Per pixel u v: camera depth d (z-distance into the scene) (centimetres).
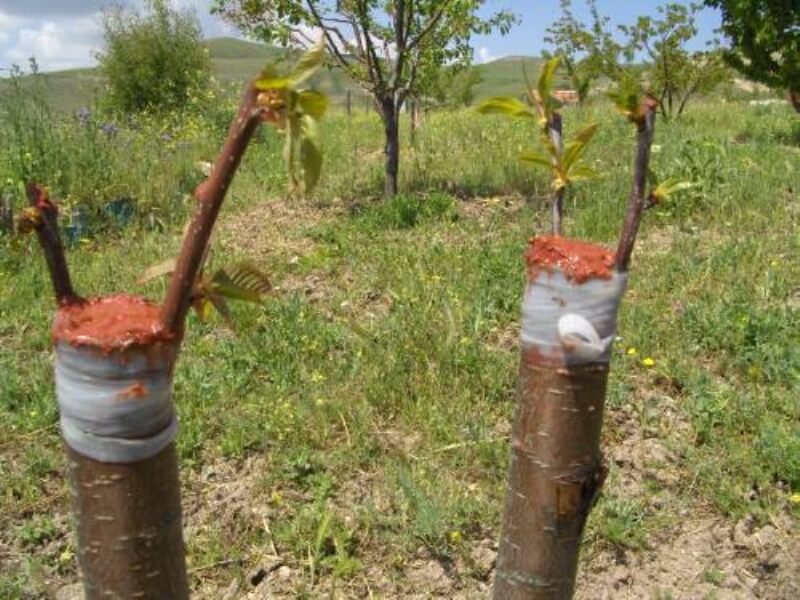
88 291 535
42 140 724
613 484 355
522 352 128
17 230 104
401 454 367
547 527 130
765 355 438
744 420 391
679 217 668
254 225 698
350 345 455
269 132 1025
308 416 392
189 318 476
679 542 330
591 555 321
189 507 344
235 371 429
